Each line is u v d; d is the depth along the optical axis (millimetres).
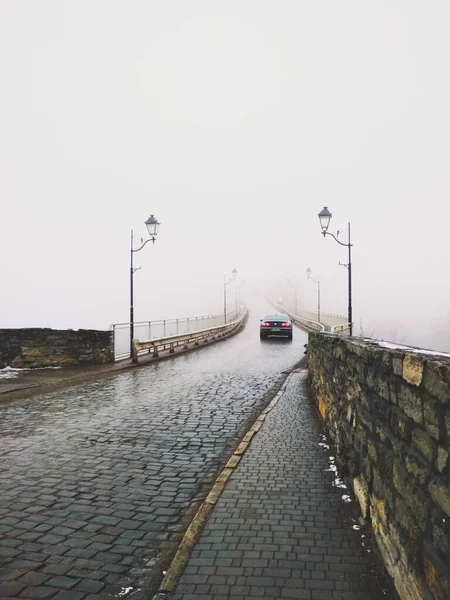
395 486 3475
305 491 5355
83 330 17344
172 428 8547
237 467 6223
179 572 3662
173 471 6266
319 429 8281
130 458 6809
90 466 6438
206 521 4562
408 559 3084
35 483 5777
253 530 4367
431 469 2717
